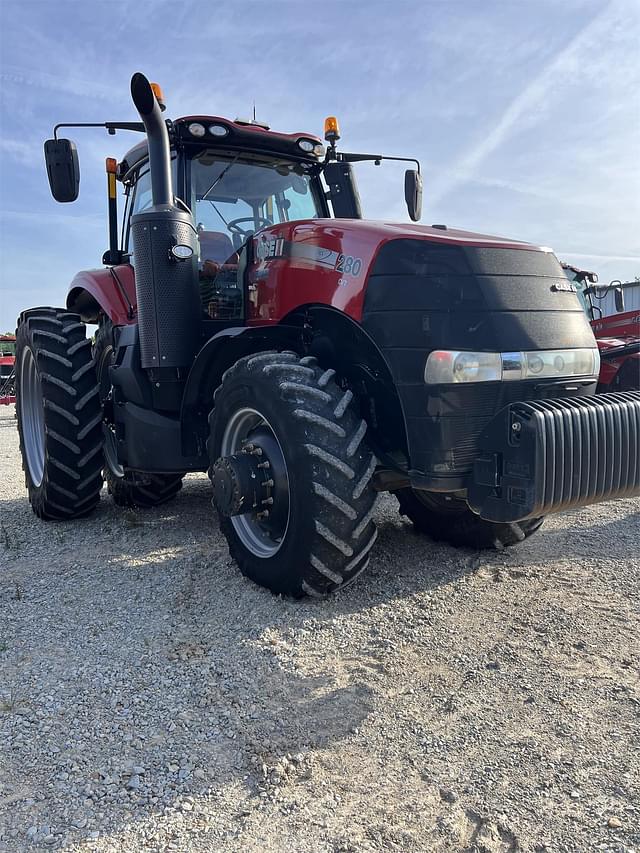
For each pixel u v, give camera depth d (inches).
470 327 104.7
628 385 309.0
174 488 194.7
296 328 127.1
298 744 77.2
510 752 74.9
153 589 125.8
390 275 108.2
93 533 168.2
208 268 153.7
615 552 142.9
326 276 117.9
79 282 194.9
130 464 159.0
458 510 143.0
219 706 85.1
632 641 100.9
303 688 88.9
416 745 76.8
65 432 170.4
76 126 156.9
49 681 92.0
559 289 114.7
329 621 108.0
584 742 76.3
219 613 112.8
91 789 70.1
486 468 101.8
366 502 107.7
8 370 641.6
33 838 63.6
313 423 107.1
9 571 138.7
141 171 173.8
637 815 64.6
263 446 118.3
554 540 152.6
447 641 102.0
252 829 64.2
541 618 109.5
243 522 127.0
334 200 179.3
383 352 108.3
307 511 106.5
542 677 90.8
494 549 143.2
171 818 65.9
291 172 172.1
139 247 140.0
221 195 161.0
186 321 140.9
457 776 71.2
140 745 77.4
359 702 85.4
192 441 148.1
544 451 94.5
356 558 109.5
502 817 65.0
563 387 110.6
